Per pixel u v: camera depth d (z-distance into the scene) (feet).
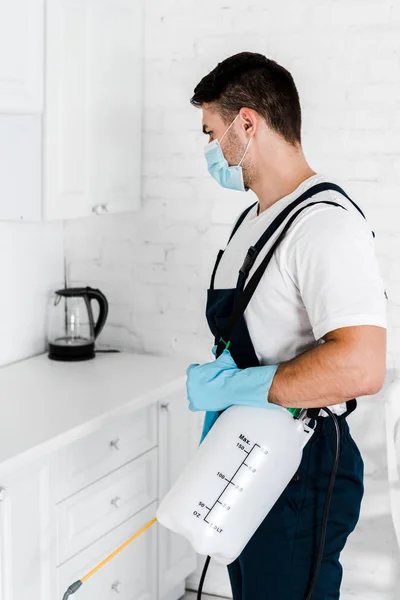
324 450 6.06
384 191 8.91
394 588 9.42
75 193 8.64
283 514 6.11
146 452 8.84
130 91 9.42
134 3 9.34
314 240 5.59
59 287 10.32
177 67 9.55
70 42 8.30
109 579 8.33
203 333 9.96
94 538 8.00
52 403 8.01
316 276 5.56
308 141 9.09
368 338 5.41
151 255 10.05
